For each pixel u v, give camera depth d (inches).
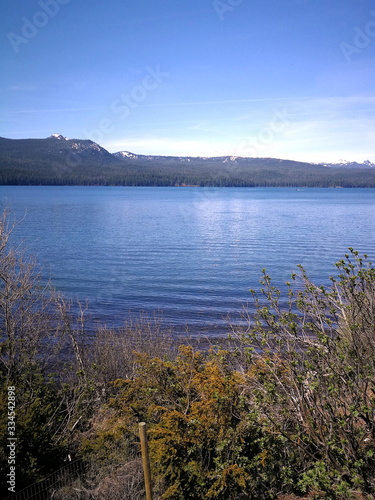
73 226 2078.0
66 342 348.2
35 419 192.1
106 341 317.4
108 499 165.2
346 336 184.1
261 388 172.4
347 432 149.3
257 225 2229.3
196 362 217.3
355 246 1430.9
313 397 160.1
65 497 163.9
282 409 160.2
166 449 171.0
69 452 195.6
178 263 1169.4
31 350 278.1
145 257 1267.2
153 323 598.2
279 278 956.0
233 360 232.2
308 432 160.6
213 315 660.7
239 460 168.1
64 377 300.5
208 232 1914.4
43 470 177.5
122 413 209.8
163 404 208.5
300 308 190.1
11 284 282.5
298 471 165.0
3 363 251.9
